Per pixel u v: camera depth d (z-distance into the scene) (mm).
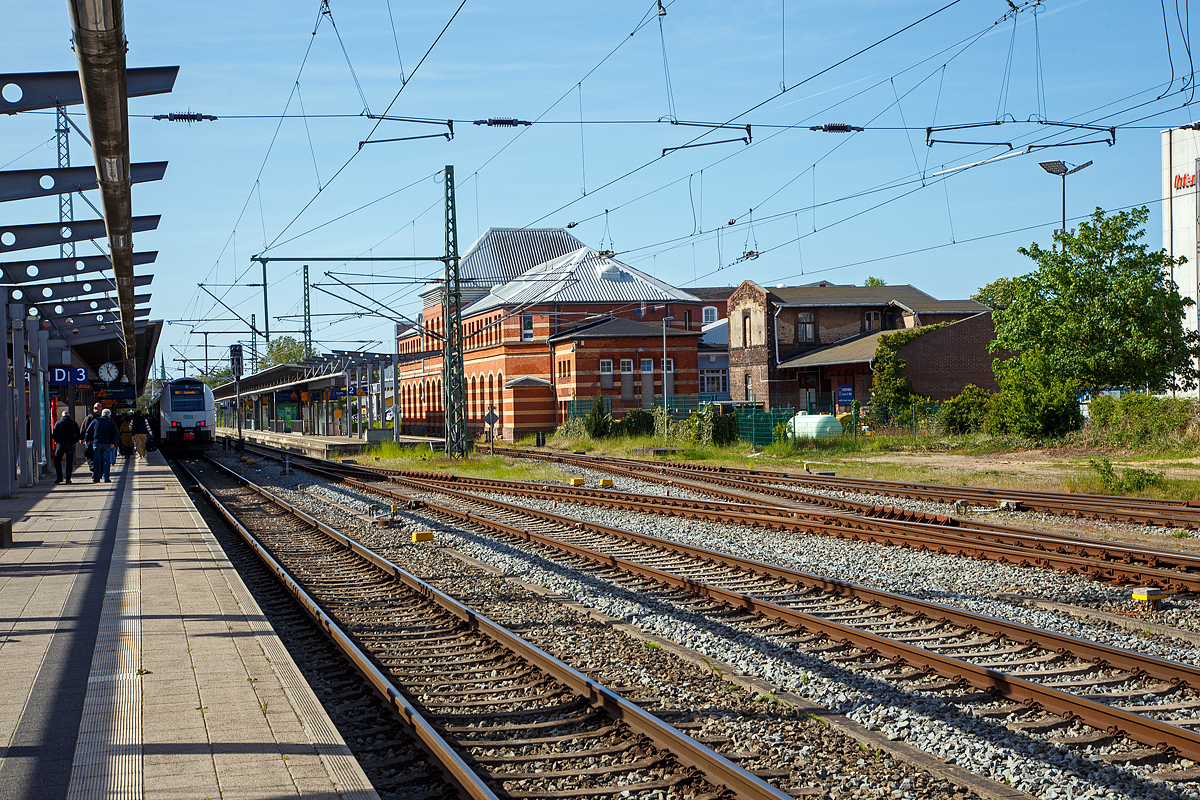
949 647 8375
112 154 10523
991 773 5645
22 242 16812
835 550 13766
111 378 39156
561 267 72812
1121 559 12102
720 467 30391
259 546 14492
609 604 10383
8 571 11797
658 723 6098
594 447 43750
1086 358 32812
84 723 5969
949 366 48906
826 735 6336
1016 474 25078
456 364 37250
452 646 8984
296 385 63000
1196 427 28844
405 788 5570
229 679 6914
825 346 58312
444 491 24609
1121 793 5328
